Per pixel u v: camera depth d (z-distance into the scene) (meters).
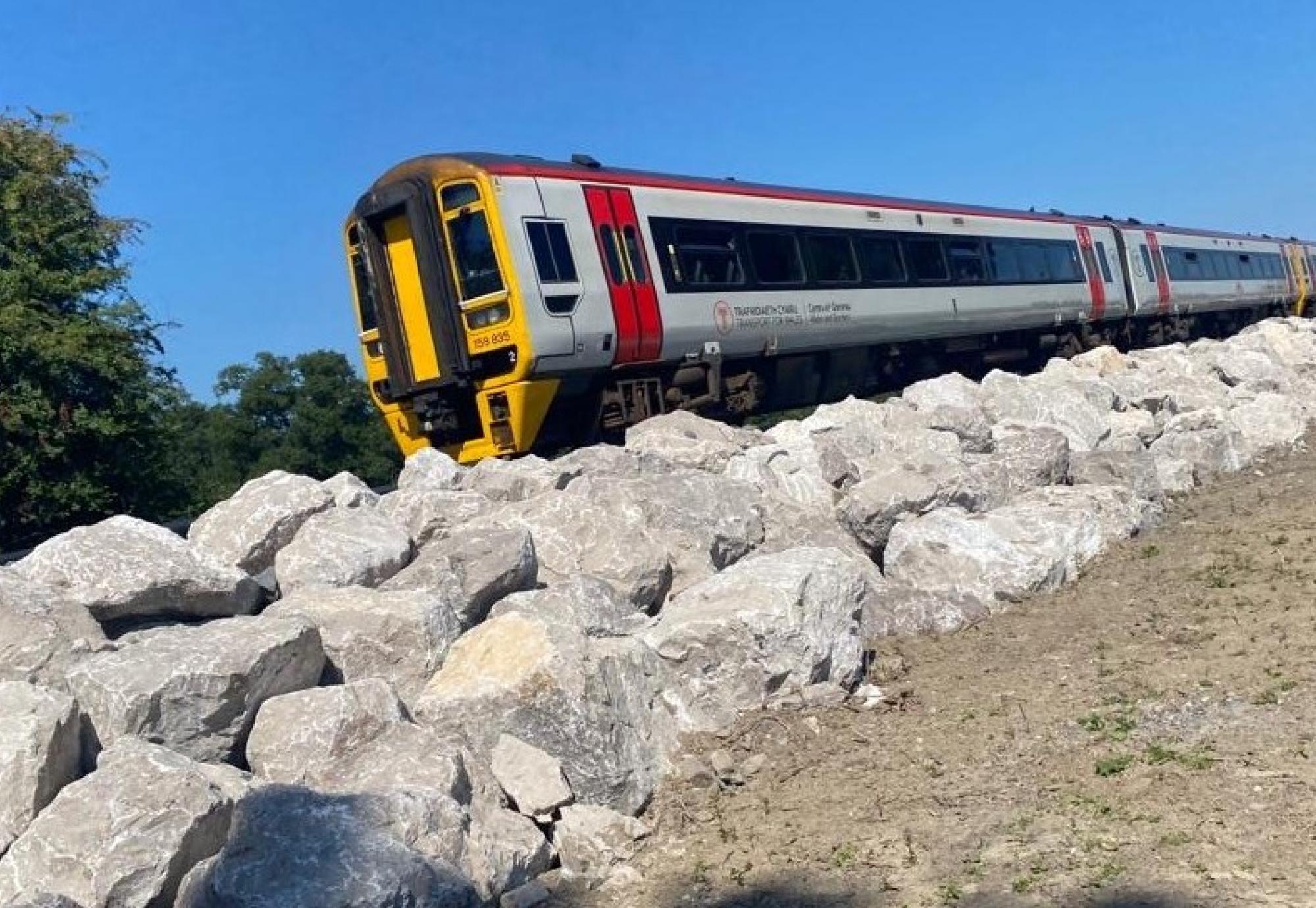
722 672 5.92
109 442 17.16
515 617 5.55
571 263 13.55
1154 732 5.36
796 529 8.41
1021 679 6.37
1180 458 11.98
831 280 17.31
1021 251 22.28
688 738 5.75
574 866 4.84
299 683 5.29
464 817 4.56
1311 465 12.20
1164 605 7.39
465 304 13.36
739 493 8.22
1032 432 10.24
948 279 19.89
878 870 4.50
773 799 5.23
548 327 13.16
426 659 5.68
